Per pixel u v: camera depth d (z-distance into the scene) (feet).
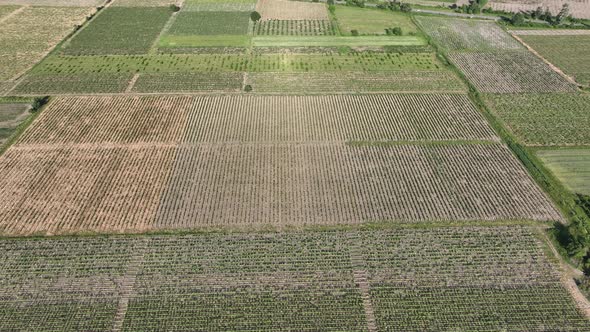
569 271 132.67
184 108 202.18
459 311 122.31
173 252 136.87
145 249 137.69
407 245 139.54
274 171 167.63
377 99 210.79
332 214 149.89
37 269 131.95
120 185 160.45
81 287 127.54
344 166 170.09
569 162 173.17
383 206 152.87
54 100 206.39
